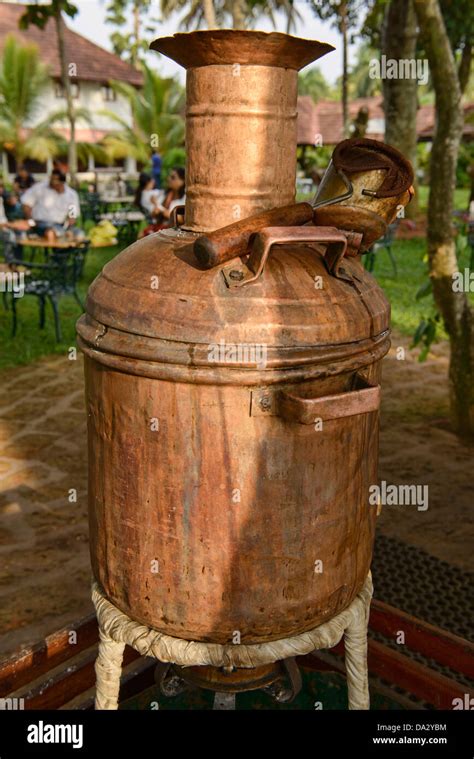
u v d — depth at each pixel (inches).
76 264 311.6
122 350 61.2
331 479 63.6
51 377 261.9
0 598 136.6
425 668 82.0
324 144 1235.9
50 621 130.3
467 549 152.7
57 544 155.3
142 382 61.0
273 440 60.1
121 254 69.7
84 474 188.1
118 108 1189.1
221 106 63.6
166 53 65.8
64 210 370.3
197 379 58.3
